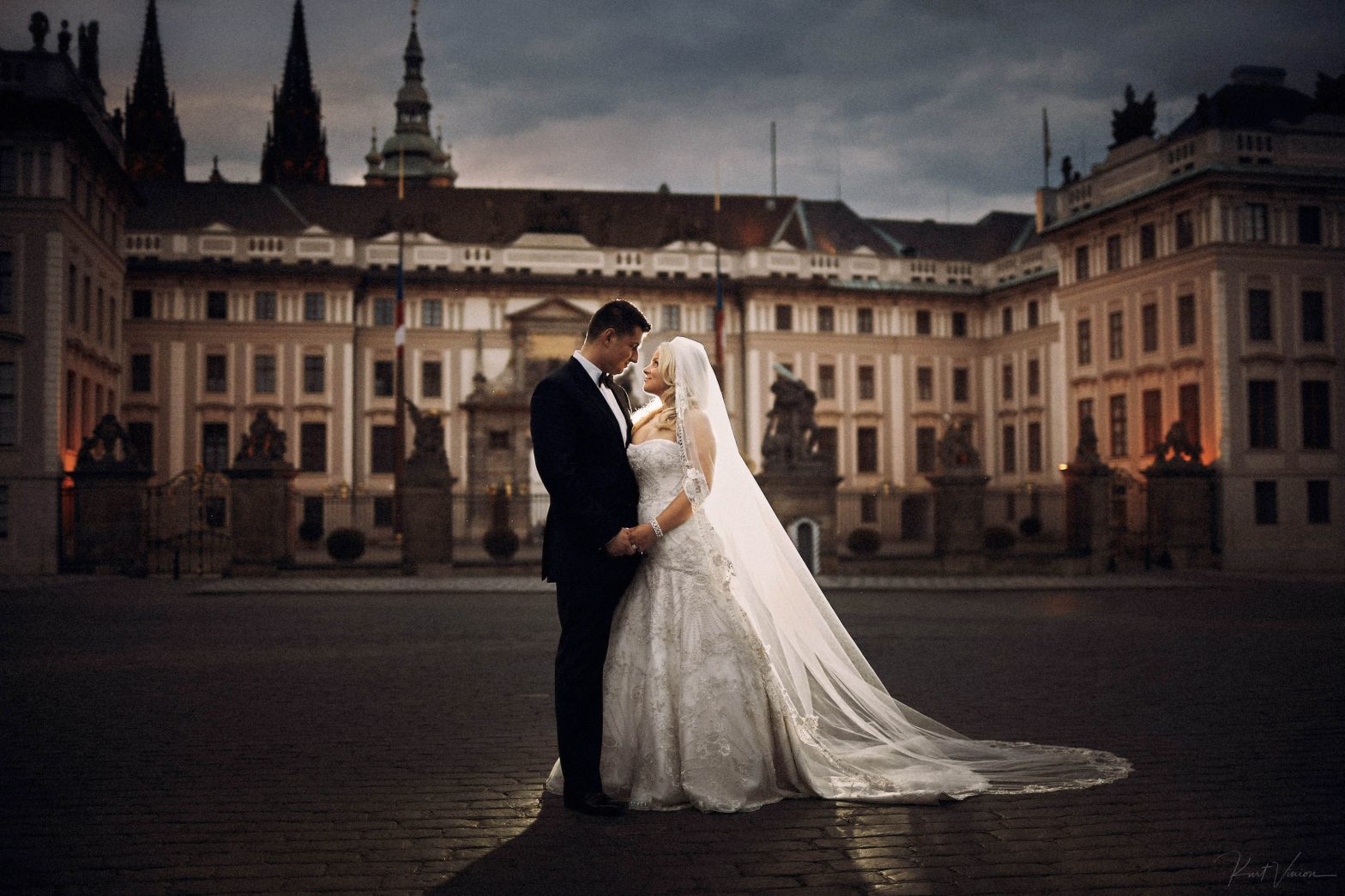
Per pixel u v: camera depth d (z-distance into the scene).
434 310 54.06
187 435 50.59
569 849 5.11
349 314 52.22
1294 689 9.97
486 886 4.59
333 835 5.38
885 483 54.56
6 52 32.81
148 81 86.69
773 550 6.55
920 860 4.88
